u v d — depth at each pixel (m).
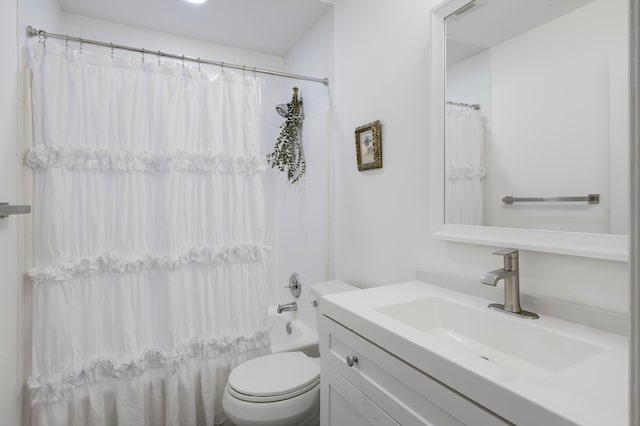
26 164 1.46
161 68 1.72
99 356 1.56
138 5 2.19
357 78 1.97
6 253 1.26
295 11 2.30
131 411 1.60
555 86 1.04
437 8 1.40
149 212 1.69
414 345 0.83
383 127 1.76
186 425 1.71
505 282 1.09
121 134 1.62
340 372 1.16
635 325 0.31
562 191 1.02
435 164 1.42
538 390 0.61
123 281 1.60
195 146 1.77
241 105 1.89
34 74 1.47
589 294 0.97
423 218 1.52
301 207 2.61
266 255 1.93
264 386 1.50
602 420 0.53
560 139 1.03
